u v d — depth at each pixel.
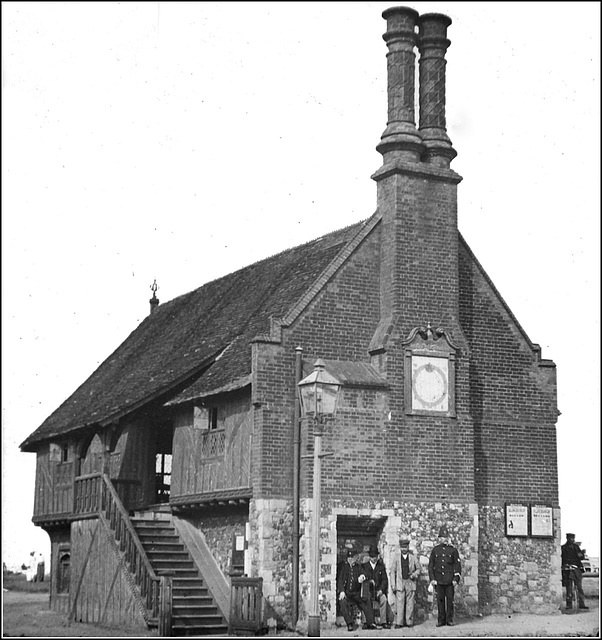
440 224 27.03
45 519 34.34
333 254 28.05
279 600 24.31
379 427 25.44
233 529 26.19
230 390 25.78
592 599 31.08
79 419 33.38
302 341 25.58
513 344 28.36
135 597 25.03
